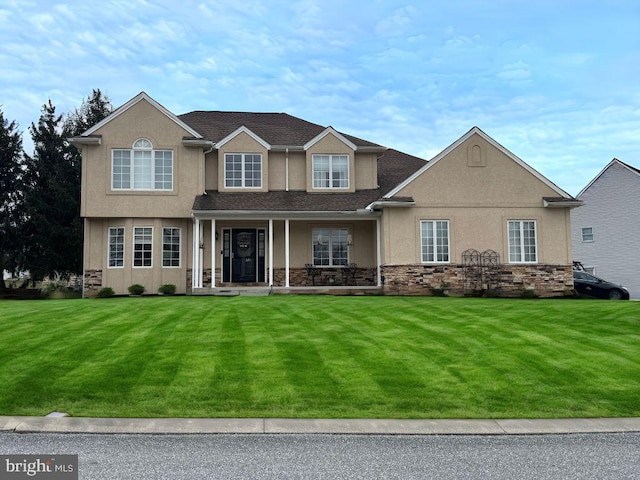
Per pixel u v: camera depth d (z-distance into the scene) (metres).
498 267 22.41
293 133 26.58
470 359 9.84
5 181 33.88
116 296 22.75
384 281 22.17
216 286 23.33
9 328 12.05
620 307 15.81
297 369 9.05
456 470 5.55
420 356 9.96
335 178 24.97
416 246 22.28
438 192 22.55
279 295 20.81
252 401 7.75
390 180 26.56
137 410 7.38
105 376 8.62
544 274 22.55
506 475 5.43
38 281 35.44
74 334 11.40
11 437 6.44
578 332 12.12
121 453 5.95
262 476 5.32
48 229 32.44
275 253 24.23
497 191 22.72
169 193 23.27
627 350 10.55
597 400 8.06
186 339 10.97
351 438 6.53
